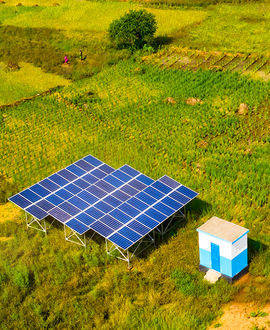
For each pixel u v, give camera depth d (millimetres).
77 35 86000
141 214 38531
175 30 85500
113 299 34531
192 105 60219
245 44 77375
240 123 55312
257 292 33625
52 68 74625
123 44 79562
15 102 64688
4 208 45125
